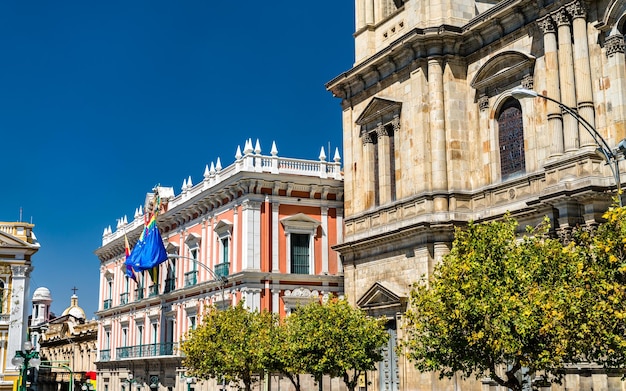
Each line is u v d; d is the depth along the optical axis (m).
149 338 66.12
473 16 39.72
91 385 74.19
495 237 24.44
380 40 43.88
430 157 38.00
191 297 58.38
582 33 31.69
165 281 63.53
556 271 22.83
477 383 35.56
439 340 24.62
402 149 39.94
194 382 56.91
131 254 62.34
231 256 52.72
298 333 35.78
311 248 52.91
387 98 40.91
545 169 31.92
